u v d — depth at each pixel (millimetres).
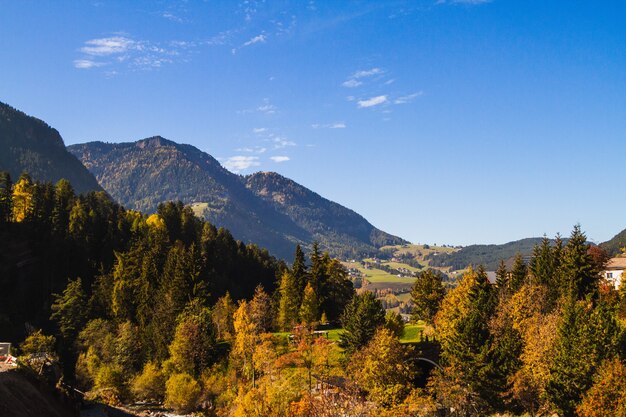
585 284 86812
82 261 151750
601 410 50844
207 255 168250
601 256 115062
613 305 82250
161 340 108062
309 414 61625
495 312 84062
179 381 93125
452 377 67375
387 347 68812
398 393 63469
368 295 100688
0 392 53938
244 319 99000
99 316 128250
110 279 136625
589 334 59594
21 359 70562
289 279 125312
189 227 192625
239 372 94938
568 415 57500
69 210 172125
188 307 115688
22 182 178125
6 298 130125
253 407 70000
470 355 66500
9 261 139875
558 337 64000
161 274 138875
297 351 88750
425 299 113812
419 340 99125
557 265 96812
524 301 79438
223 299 126062
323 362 81438
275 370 83625
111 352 108688
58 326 123688
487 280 97812
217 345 110438
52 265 144500
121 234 169875
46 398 65625
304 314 116250
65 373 107812
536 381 62938
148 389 99688
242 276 180750
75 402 76562
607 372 53219
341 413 60156
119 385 100938
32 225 156000
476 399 65000
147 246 157250
